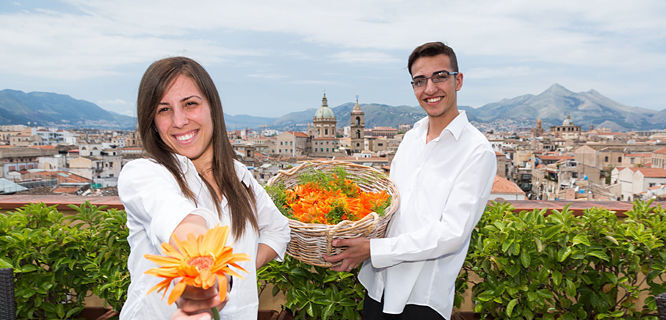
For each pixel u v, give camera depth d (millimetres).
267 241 1182
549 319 1976
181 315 544
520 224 1929
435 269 1510
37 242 2021
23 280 2041
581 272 1960
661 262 1955
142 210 813
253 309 997
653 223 2035
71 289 2402
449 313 1559
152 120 933
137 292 883
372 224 1388
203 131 961
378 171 1903
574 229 1945
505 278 2033
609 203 2547
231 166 1031
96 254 2119
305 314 2195
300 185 1842
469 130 1514
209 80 970
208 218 778
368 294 1741
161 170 894
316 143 105750
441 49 1493
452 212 1396
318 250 1413
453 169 1473
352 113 111312
